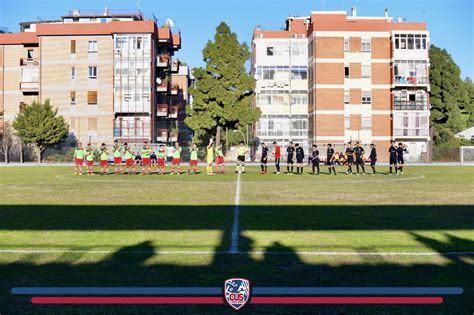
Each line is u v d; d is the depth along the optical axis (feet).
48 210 49.19
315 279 23.06
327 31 231.91
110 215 45.16
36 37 234.17
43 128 210.18
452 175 117.19
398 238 33.04
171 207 51.52
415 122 232.12
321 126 231.30
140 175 115.75
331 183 88.53
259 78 249.55
